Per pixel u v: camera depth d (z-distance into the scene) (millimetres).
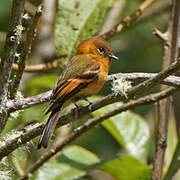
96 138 15156
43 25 15477
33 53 15844
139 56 16672
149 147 11719
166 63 10250
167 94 8633
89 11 11695
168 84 8492
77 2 11695
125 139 11680
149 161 12734
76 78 10008
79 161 10836
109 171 10648
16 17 6824
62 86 9703
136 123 11953
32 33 7246
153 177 9430
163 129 9609
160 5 15711
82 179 14359
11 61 7141
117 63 16375
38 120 9531
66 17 11570
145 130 11867
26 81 15188
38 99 8500
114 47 16562
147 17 15406
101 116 8984
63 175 10461
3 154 8055
